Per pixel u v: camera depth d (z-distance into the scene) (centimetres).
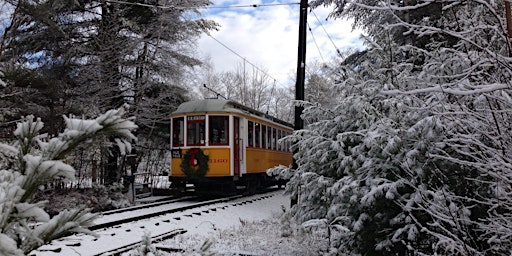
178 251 715
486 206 477
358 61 1073
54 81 1286
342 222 600
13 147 146
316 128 701
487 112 409
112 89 1609
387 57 605
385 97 572
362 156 562
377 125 525
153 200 1553
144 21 1767
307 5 1162
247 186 1670
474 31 415
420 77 538
